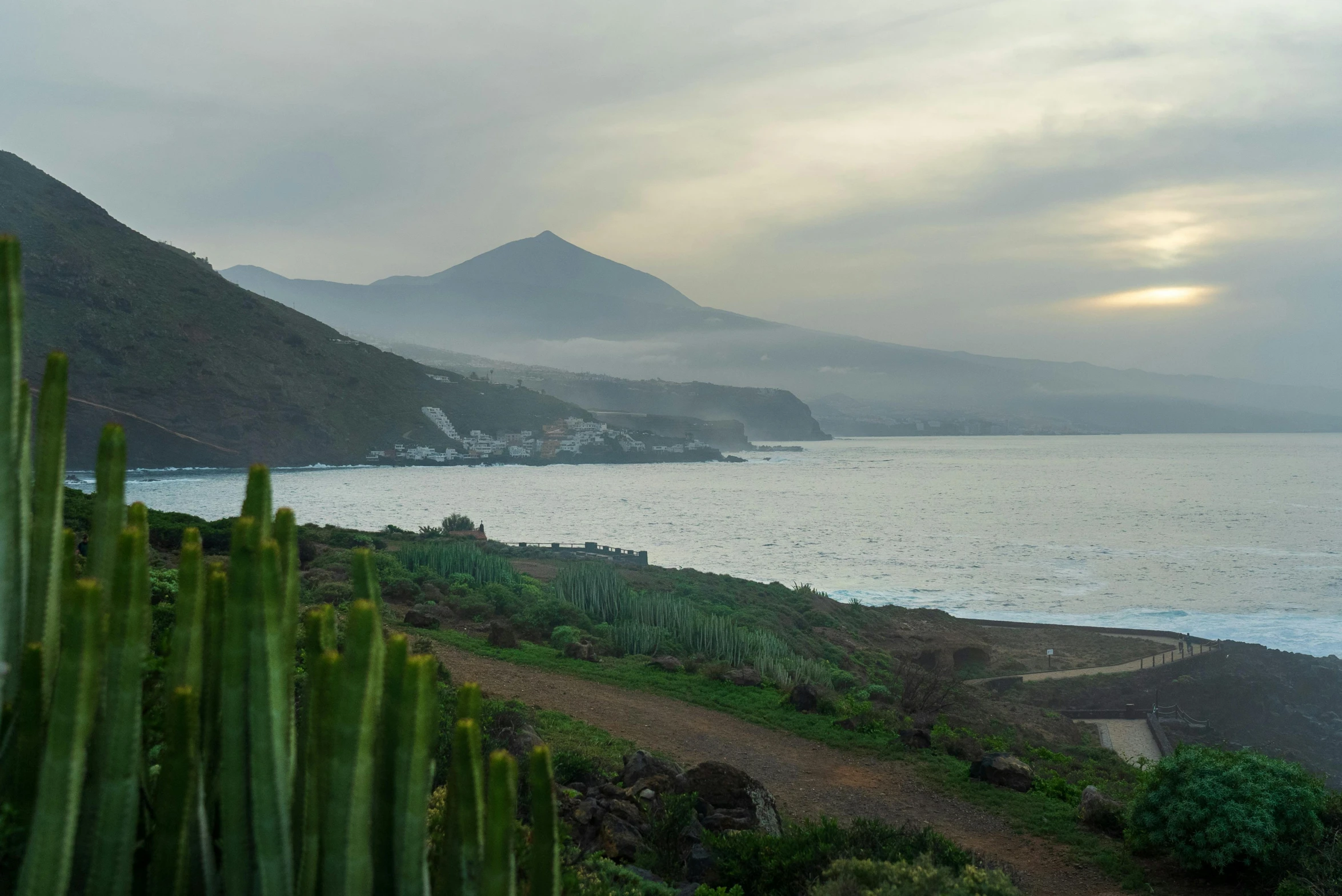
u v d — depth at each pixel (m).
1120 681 44.09
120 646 2.89
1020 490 198.12
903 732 19.08
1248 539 112.06
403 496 160.38
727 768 12.21
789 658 28.31
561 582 34.06
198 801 3.06
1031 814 14.48
